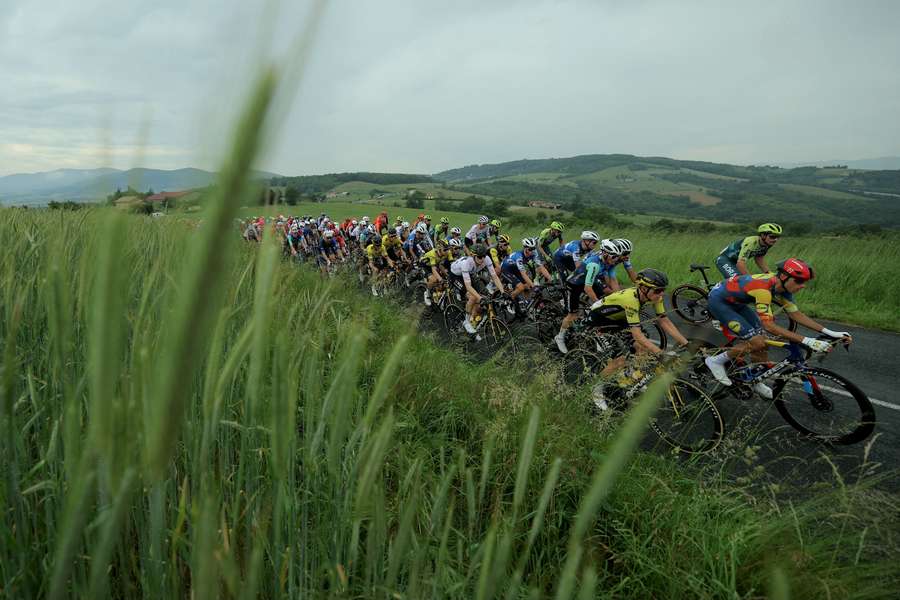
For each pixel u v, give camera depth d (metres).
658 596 2.09
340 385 0.84
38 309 1.16
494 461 2.54
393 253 11.68
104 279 0.32
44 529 1.17
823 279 10.24
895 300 9.09
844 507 2.23
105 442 0.38
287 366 0.59
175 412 0.33
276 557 0.89
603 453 2.76
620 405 3.45
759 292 4.62
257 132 0.19
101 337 0.34
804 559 2.04
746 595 1.89
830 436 4.07
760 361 4.64
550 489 0.64
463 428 3.17
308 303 1.54
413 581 0.77
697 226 18.16
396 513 1.68
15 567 0.99
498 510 0.77
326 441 1.25
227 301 0.81
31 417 1.15
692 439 3.93
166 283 0.37
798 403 4.62
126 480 0.40
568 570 0.49
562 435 2.77
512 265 8.66
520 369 4.09
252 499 1.05
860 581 1.99
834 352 6.63
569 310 6.41
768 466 3.65
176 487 1.14
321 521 1.12
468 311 7.42
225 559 0.57
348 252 14.73
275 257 0.51
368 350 3.46
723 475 3.26
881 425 4.36
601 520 2.43
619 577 2.16
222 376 0.60
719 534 2.23
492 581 0.63
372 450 0.80
